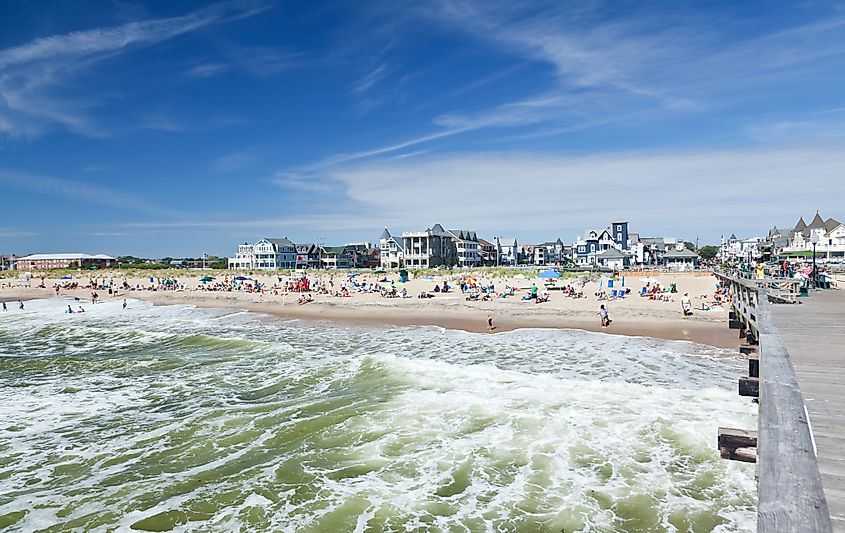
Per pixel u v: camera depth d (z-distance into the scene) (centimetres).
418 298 4809
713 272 6831
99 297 6488
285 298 5269
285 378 1989
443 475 1121
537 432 1326
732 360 2123
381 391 1723
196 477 1145
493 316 3559
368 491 1064
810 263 6806
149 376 2080
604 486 1048
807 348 1082
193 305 5197
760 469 359
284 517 979
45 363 2347
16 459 1255
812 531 284
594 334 2805
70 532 942
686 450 1192
